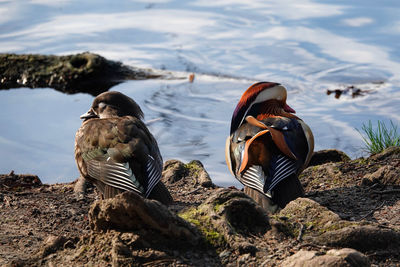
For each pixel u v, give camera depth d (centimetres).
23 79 1992
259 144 909
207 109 1672
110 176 855
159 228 654
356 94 1744
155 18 2397
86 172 894
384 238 682
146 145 871
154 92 1828
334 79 1866
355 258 597
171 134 1491
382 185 928
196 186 1066
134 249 649
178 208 895
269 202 865
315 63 1947
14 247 767
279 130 938
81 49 2127
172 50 2134
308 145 973
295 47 2077
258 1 2514
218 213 710
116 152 859
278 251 666
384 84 1809
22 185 1128
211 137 1477
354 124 1515
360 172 1027
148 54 2120
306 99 1725
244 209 722
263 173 881
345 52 2025
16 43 2178
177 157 1359
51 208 944
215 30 2266
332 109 1628
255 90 1034
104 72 1977
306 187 1012
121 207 647
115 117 941
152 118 1603
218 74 1969
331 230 708
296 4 2458
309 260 605
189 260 646
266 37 2156
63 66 1989
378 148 1177
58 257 685
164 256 643
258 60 2020
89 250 675
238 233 700
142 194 819
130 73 1997
